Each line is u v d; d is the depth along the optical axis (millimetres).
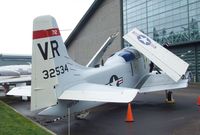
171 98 17156
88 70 12000
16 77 24812
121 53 15266
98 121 12406
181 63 14891
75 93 10125
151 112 14102
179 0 34688
